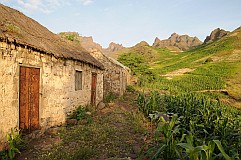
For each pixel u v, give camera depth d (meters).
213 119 7.64
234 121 7.65
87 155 5.37
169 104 11.71
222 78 35.81
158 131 4.91
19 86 6.28
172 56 87.44
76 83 10.32
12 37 5.67
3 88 5.50
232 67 43.44
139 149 5.77
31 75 6.84
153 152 4.99
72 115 9.64
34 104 7.02
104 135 6.95
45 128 7.53
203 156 3.57
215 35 130.88
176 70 51.97
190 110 9.07
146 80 32.03
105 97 16.83
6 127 5.59
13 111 5.86
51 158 5.18
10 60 5.75
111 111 11.79
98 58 19.05
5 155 5.19
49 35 10.30
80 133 7.24
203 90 28.98
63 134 7.19
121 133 7.44
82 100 10.95
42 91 7.36
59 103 8.51
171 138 4.54
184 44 167.75
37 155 5.45
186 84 33.22
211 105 9.15
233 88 28.61
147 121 9.48
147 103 10.99
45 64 7.51
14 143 5.59
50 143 6.39
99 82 14.09
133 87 27.25
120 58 35.88
